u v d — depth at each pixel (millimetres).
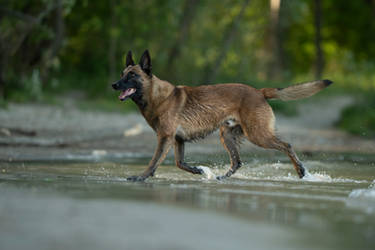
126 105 32000
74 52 37250
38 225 4746
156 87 10039
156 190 7430
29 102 27234
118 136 19516
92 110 28078
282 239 4461
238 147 10820
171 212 5531
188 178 9867
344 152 17766
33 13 26812
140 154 15305
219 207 5949
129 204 5957
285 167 12484
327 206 6246
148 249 4039
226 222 5090
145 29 34594
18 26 25703
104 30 35875
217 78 39469
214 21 41719
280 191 7684
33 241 4199
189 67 38344
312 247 4223
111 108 29859
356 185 8766
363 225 5121
